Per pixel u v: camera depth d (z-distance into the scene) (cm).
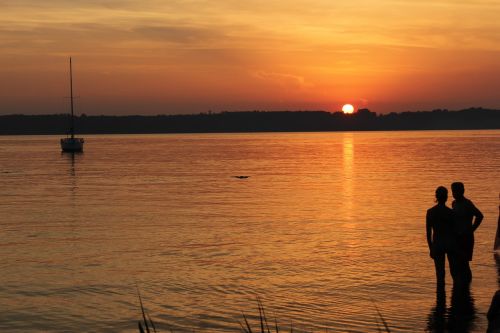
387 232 2591
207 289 1659
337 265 1925
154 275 1830
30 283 1764
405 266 1892
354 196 4231
